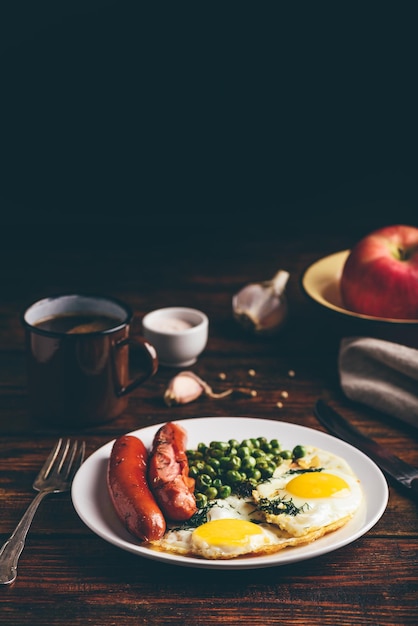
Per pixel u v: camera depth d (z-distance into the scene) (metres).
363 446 0.85
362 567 0.71
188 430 0.84
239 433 0.84
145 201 1.77
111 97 2.00
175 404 0.94
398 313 1.01
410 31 1.87
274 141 1.96
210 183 1.85
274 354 1.06
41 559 0.72
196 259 1.34
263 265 1.31
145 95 1.98
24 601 0.68
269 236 1.45
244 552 0.67
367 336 0.99
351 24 1.88
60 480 0.80
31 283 1.24
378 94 1.91
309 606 0.68
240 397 0.96
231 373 1.02
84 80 2.00
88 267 1.30
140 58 1.96
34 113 2.01
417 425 0.90
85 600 0.68
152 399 0.96
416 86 1.90
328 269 1.11
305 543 0.69
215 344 1.08
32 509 0.75
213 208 1.67
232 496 0.75
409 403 0.90
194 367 1.03
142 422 0.91
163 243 1.41
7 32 1.97
